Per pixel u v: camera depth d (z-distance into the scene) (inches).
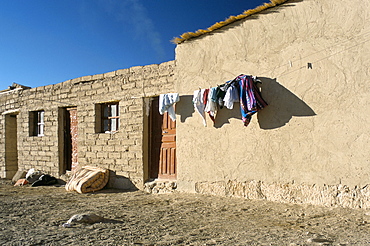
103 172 352.5
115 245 143.9
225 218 204.5
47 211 231.8
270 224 185.8
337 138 219.9
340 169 217.9
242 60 270.1
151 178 339.9
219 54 285.9
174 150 323.9
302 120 235.3
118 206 252.2
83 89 396.5
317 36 232.1
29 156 460.4
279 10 251.3
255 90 249.3
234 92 254.1
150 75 335.6
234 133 270.8
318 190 226.1
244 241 148.3
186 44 309.9
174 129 325.7
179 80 311.9
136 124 341.7
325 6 229.6
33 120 469.7
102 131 387.5
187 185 299.9
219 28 286.8
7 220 199.9
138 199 285.7
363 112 210.8
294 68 241.0
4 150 508.4
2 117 514.6
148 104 344.8
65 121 428.1
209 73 291.3
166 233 167.0
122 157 352.5
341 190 216.7
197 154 294.0
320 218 195.0
